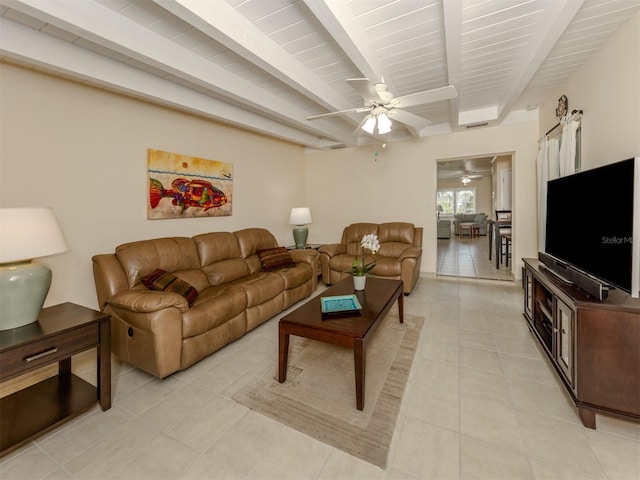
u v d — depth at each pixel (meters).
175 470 1.38
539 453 1.43
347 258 4.41
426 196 4.96
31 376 2.17
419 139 4.94
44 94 2.32
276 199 5.09
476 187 12.37
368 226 4.95
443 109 3.96
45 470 1.39
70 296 2.52
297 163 5.70
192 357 2.22
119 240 2.86
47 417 1.60
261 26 2.09
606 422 1.63
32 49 1.97
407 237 4.60
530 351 2.42
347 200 5.62
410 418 1.68
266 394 1.93
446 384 2.00
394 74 2.85
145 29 2.09
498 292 4.07
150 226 3.13
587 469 1.33
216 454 1.46
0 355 1.37
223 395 1.93
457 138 4.64
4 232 1.49
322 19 1.77
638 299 1.62
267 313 3.06
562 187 2.38
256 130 4.07
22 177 2.22
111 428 1.65
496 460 1.39
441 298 3.84
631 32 2.05
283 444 1.52
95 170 2.66
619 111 2.19
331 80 2.97
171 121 3.31
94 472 1.37
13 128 2.17
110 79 2.40
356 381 1.77
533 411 1.72
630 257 1.56
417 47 2.38
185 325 2.15
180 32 2.15
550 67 2.82
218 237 3.48
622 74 2.15
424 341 2.63
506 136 4.30
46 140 2.34
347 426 1.63
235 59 2.55
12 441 1.43
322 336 1.89
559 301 1.87
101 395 1.77
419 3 1.87
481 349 2.47
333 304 2.30
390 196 5.24
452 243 9.45
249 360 2.38
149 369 2.06
